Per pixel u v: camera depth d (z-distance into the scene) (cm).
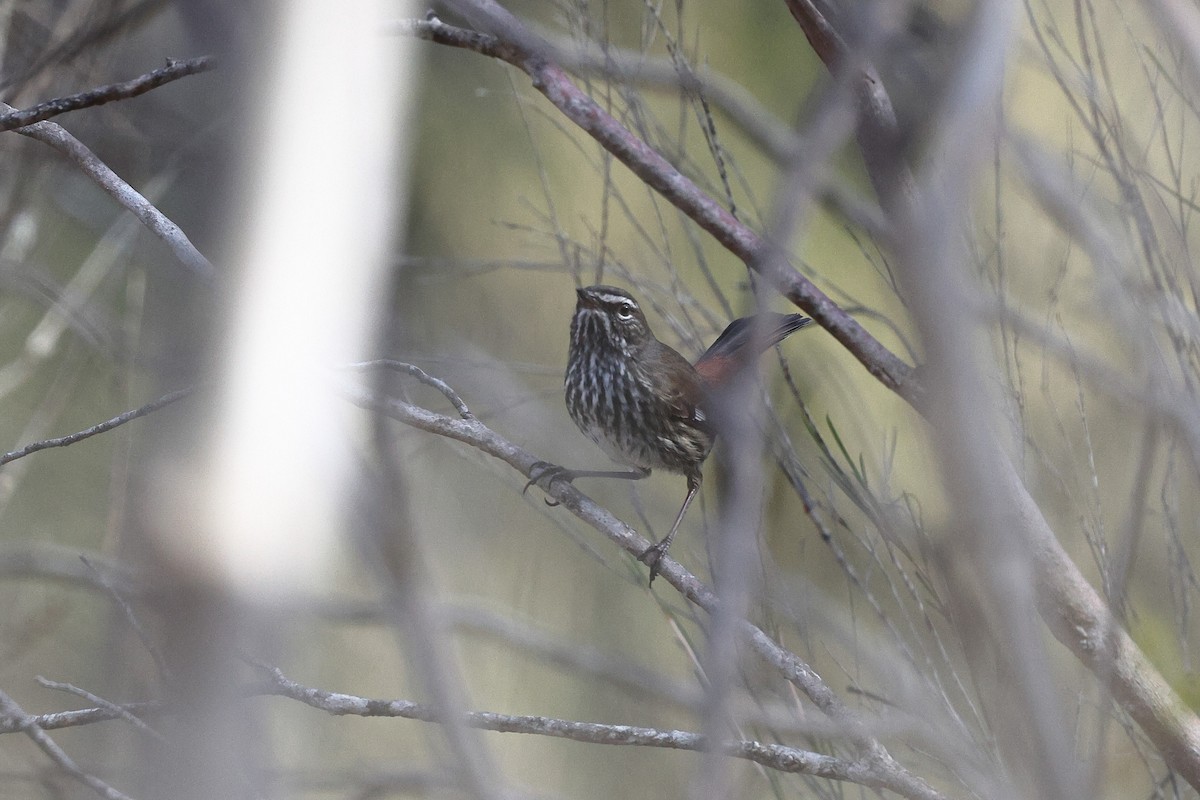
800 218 321
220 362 401
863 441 843
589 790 1264
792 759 641
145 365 797
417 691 688
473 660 1320
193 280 531
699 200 673
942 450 297
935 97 345
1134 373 649
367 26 403
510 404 1143
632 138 677
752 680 757
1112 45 821
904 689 653
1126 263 665
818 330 1129
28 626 1182
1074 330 871
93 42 1027
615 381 972
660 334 1161
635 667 1169
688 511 1235
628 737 653
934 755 692
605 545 1305
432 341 1227
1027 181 695
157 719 526
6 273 1174
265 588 408
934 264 299
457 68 1316
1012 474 652
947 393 294
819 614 774
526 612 1304
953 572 384
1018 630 303
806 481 820
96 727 984
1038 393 833
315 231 396
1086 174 766
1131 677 666
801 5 602
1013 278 863
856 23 337
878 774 638
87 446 1401
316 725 1186
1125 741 753
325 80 392
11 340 1399
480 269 1097
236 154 394
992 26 320
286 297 396
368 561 470
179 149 1020
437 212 1301
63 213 1377
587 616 1309
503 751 1273
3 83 994
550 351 1340
